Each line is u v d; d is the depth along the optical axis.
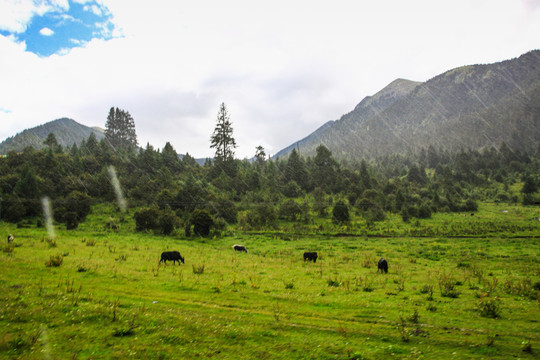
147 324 10.24
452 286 18.22
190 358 8.12
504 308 13.82
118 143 196.38
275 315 12.27
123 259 27.06
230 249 47.28
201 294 15.53
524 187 137.25
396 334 10.43
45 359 7.33
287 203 92.00
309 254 34.62
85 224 71.69
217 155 146.50
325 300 15.17
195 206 85.69
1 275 15.93
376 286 19.59
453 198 130.00
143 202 94.06
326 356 8.62
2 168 99.25
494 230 73.00
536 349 9.08
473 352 8.95
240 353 8.62
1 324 9.03
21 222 66.94
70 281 16.20
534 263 31.34
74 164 114.06
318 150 157.88
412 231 73.50
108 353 7.95
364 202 103.94
